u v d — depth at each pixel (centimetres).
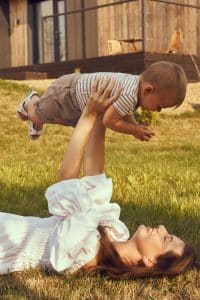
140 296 402
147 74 459
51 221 473
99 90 458
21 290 410
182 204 655
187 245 466
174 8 2061
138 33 2022
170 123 1548
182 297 404
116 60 1872
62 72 2022
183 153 1187
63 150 1268
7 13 2467
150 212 632
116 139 1415
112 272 437
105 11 2114
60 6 2300
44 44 2327
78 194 455
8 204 671
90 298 397
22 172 875
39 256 462
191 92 1759
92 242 441
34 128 540
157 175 882
